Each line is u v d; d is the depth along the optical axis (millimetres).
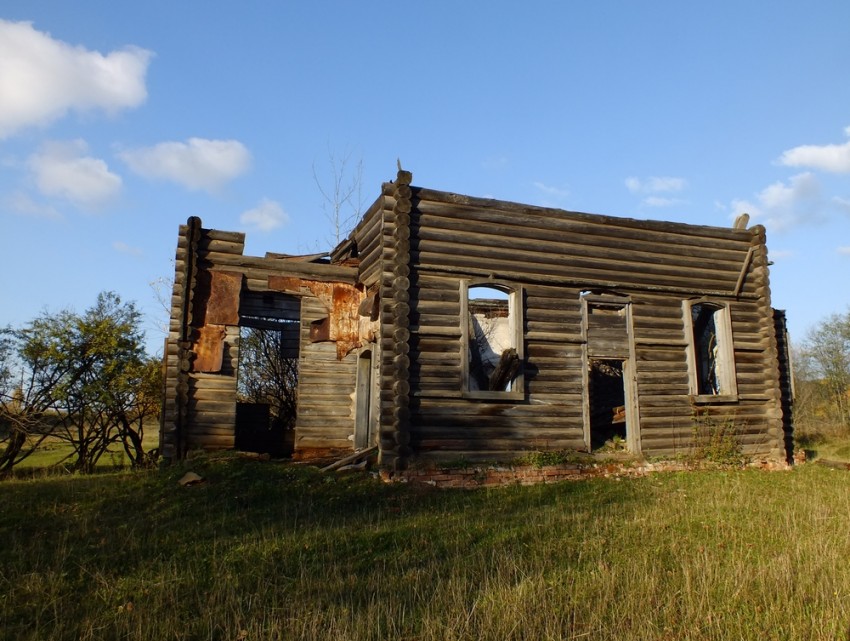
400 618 6086
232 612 6312
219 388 15180
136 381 16859
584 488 13062
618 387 21297
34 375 16344
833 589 6766
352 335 16922
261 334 23016
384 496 11992
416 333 13641
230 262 15977
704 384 18266
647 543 8758
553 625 5879
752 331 16984
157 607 6410
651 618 6023
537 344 14695
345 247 18031
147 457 16891
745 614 6281
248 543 8805
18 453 16672
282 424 22297
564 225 15188
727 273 16859
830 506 11414
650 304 16000
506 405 14164
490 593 6645
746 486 13398
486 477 13438
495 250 14508
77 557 8172
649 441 15492
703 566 7484
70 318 16750
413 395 13445
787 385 18609
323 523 10016
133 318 17656
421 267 13828
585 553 8172
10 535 9258
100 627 5949
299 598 6629
